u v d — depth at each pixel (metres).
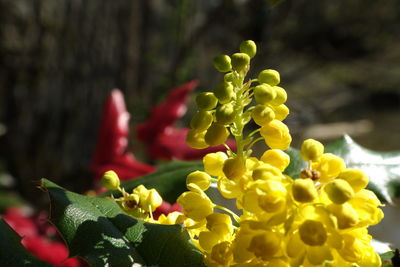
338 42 1.24
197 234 0.23
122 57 0.70
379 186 0.27
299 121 1.54
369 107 2.06
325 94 1.92
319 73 1.90
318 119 1.81
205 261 0.21
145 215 0.23
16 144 0.67
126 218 0.22
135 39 0.70
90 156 0.69
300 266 0.20
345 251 0.20
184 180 0.28
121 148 0.42
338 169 0.20
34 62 0.66
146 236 0.22
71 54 0.67
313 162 0.20
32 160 0.67
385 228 1.11
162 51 0.77
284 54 1.18
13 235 0.22
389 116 2.03
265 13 0.63
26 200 0.65
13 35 0.65
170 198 0.28
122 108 0.43
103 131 0.42
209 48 0.94
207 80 0.94
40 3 0.65
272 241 0.19
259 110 0.21
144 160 0.60
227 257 0.20
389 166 0.28
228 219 0.21
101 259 0.21
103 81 0.69
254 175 0.20
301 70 1.33
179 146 0.44
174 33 0.73
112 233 0.22
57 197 0.22
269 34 0.65
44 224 0.45
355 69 1.89
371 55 1.37
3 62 0.65
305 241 0.19
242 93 0.21
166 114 0.45
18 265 0.21
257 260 0.20
